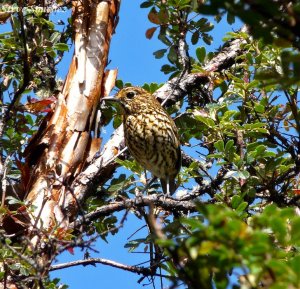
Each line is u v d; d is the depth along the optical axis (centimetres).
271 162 803
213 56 1009
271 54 832
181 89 1004
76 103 934
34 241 766
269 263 356
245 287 377
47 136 905
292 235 387
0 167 853
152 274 762
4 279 682
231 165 817
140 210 782
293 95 817
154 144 977
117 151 975
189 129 1015
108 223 880
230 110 852
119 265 766
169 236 434
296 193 809
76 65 959
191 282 396
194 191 810
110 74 983
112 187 880
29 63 857
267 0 334
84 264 763
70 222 847
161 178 994
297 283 351
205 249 367
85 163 913
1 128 834
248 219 698
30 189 859
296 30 340
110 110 1025
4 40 918
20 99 917
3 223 791
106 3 992
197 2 959
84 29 980
